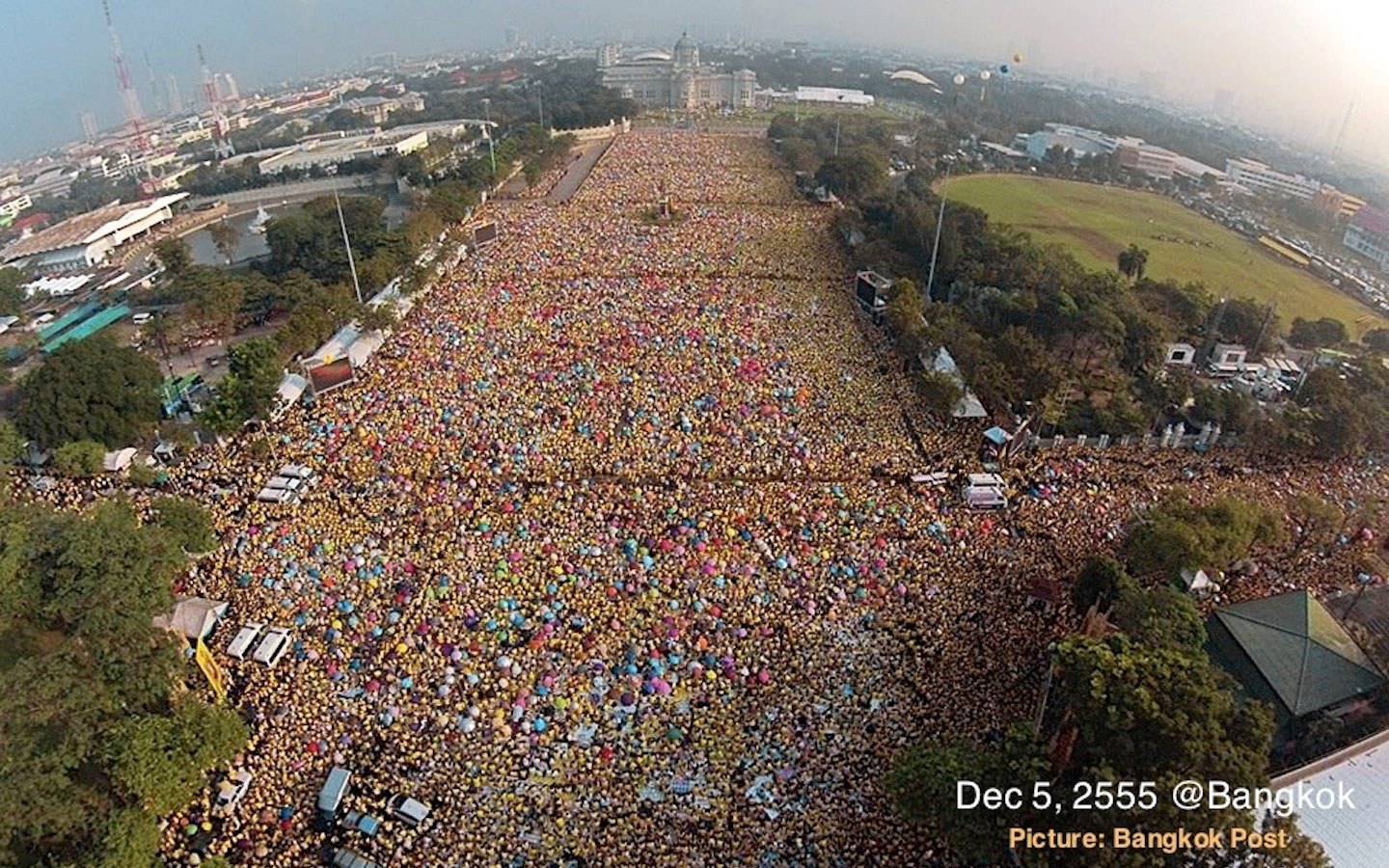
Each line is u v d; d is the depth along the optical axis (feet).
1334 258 521.24
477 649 164.35
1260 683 151.43
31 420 231.91
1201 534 178.29
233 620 171.83
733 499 215.31
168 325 329.11
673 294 368.48
